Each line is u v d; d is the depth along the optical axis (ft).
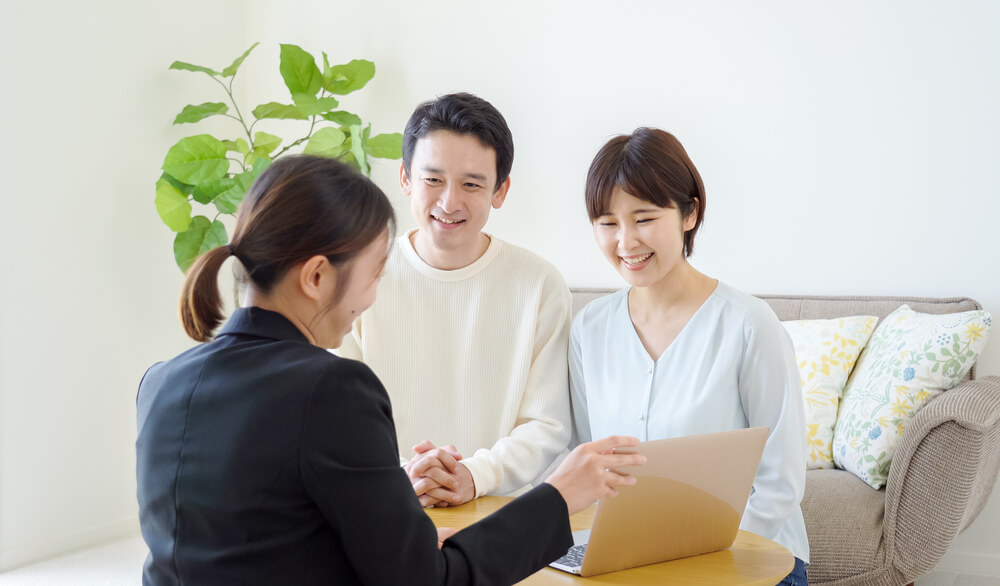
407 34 13.48
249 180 12.25
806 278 11.27
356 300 3.74
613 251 5.88
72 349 11.79
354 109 13.93
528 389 6.64
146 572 3.52
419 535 3.37
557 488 3.99
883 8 10.73
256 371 3.39
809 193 11.21
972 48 10.35
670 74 11.89
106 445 12.27
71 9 11.64
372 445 3.34
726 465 4.56
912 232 10.71
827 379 9.87
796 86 11.21
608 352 6.37
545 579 4.53
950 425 7.93
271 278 3.56
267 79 14.47
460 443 6.74
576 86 12.44
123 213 12.41
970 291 10.46
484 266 6.73
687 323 6.03
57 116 11.52
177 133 13.26
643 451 4.25
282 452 3.23
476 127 6.14
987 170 10.34
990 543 10.39
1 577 10.82
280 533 3.26
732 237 11.64
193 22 13.52
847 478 8.99
